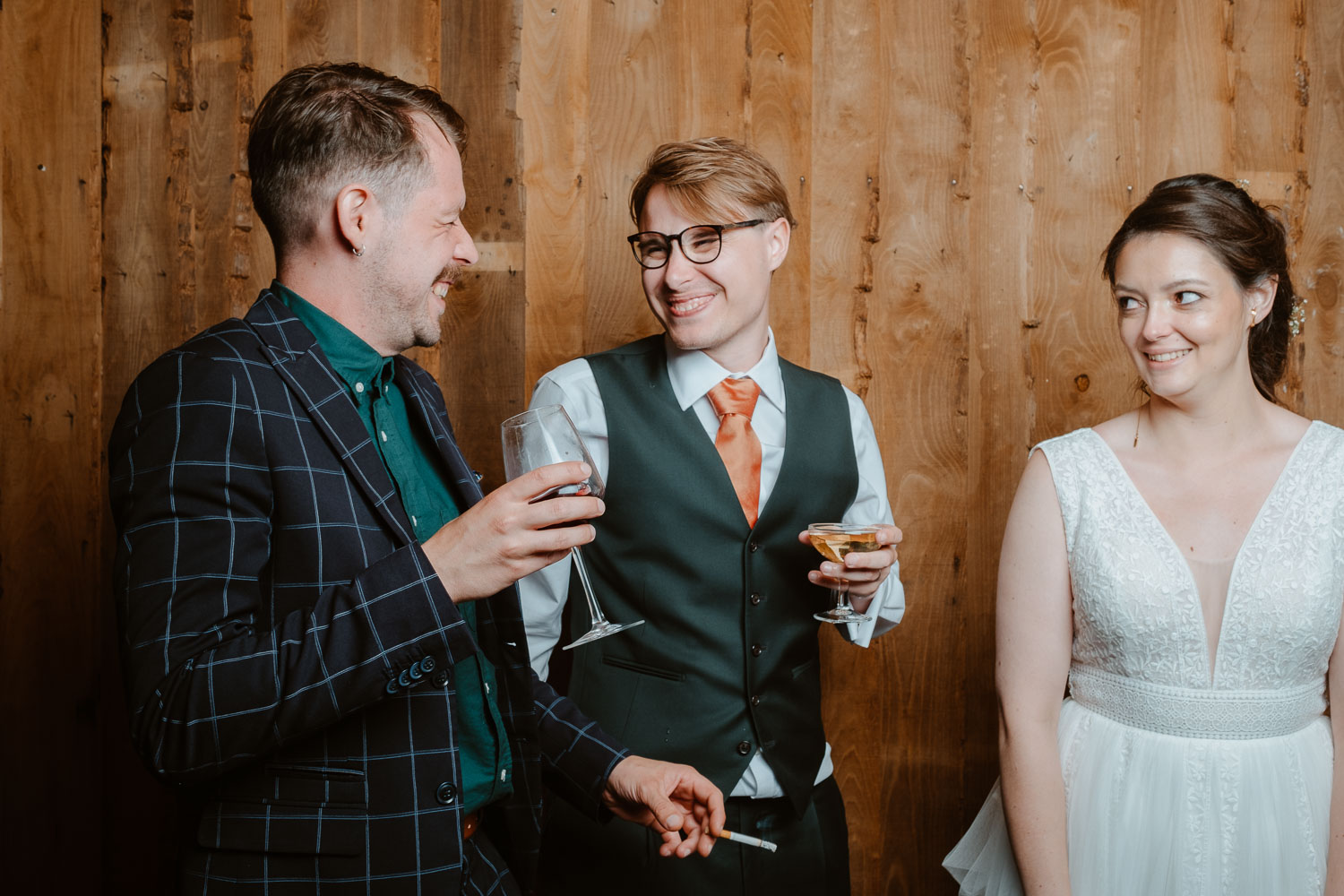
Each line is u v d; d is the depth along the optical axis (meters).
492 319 2.11
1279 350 1.43
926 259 2.13
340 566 0.95
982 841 1.48
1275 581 1.28
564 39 2.11
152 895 2.06
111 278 2.11
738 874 1.49
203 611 0.87
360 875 0.94
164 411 0.91
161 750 0.84
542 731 1.22
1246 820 1.27
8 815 2.06
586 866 1.51
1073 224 2.11
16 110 2.09
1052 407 2.12
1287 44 2.08
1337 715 1.32
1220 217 1.29
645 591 1.53
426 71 2.13
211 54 2.11
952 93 2.12
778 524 1.55
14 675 2.07
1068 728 1.39
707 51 2.12
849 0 2.12
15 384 2.09
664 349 1.66
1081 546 1.35
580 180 2.11
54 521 2.09
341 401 0.99
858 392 2.13
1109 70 2.10
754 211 1.52
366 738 0.96
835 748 2.11
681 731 1.49
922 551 2.13
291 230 1.04
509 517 0.88
